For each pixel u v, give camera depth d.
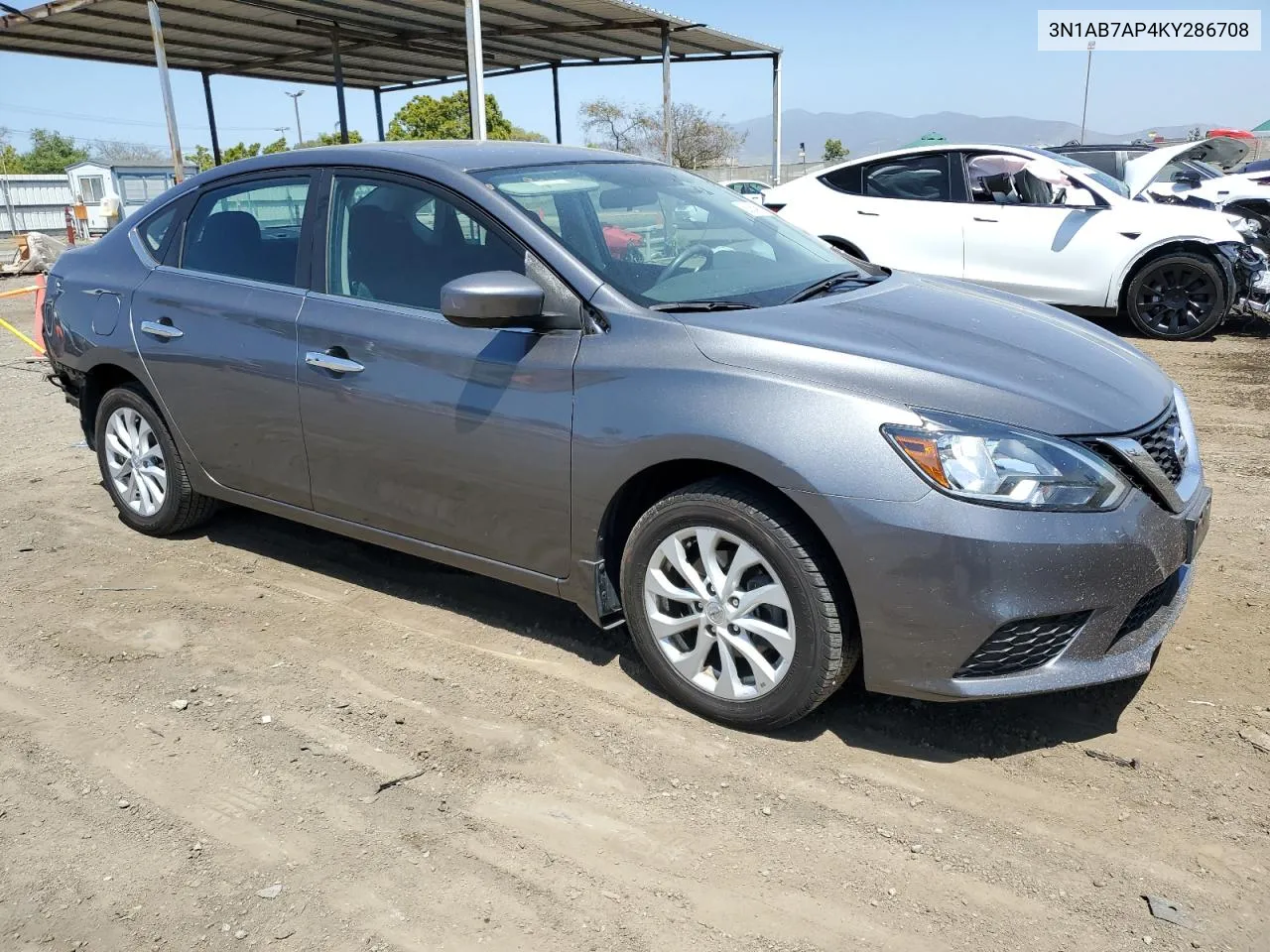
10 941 2.30
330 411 3.72
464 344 3.37
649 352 3.03
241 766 2.97
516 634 3.78
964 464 2.64
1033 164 9.25
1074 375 2.99
